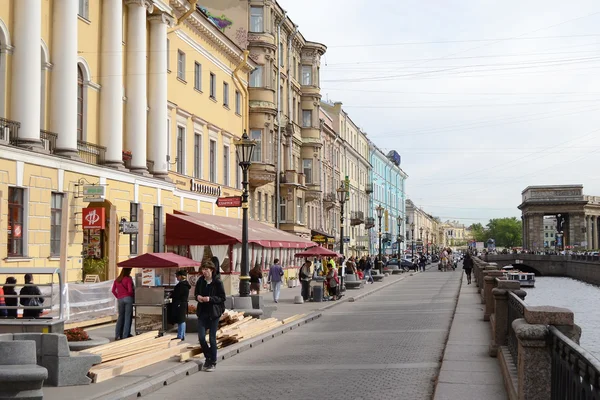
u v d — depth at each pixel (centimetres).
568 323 696
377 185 10238
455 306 2848
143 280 2186
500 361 1248
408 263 8681
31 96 2125
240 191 4347
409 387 1120
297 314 2559
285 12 5088
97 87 2619
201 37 3719
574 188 14238
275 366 1396
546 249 14162
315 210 6347
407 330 2036
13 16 2128
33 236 2103
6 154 1969
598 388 479
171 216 3083
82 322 1923
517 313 1096
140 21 2881
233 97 4303
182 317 1692
